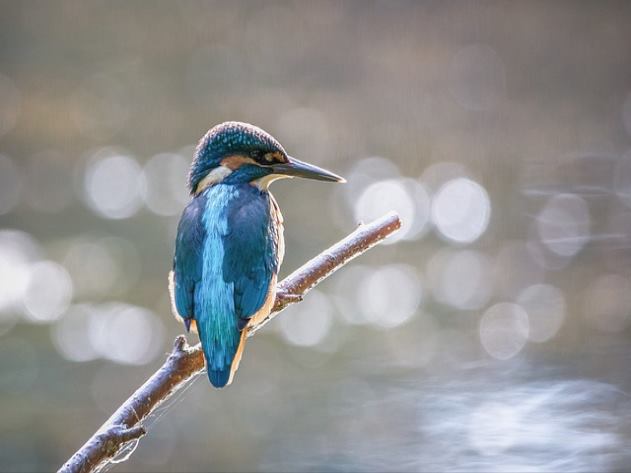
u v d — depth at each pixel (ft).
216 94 66.54
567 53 70.23
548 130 62.44
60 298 48.03
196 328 22.70
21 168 59.72
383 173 58.44
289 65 69.46
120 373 42.34
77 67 69.62
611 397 37.76
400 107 65.00
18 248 52.19
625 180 57.00
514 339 43.32
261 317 23.11
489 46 70.95
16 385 41.29
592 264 49.32
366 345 43.88
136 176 59.06
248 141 25.03
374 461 34.04
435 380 40.22
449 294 48.01
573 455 34.04
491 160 59.41
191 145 62.03
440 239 52.90
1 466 35.73
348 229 52.80
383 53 70.44
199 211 23.76
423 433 36.14
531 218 54.03
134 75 68.49
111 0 76.13
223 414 38.73
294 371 41.78
